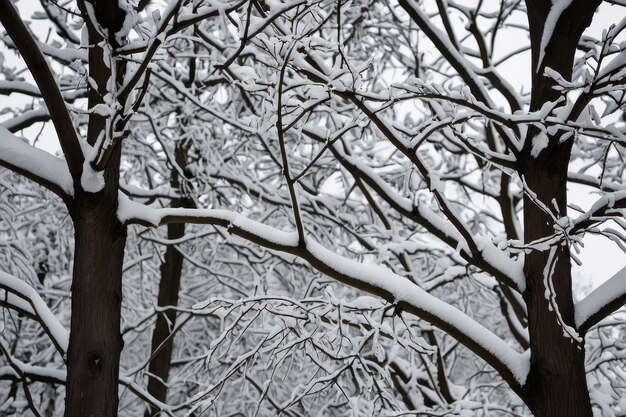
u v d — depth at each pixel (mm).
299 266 8023
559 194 3889
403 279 3811
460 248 4012
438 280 6293
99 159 3197
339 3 3346
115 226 3354
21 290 4148
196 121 7684
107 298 3252
